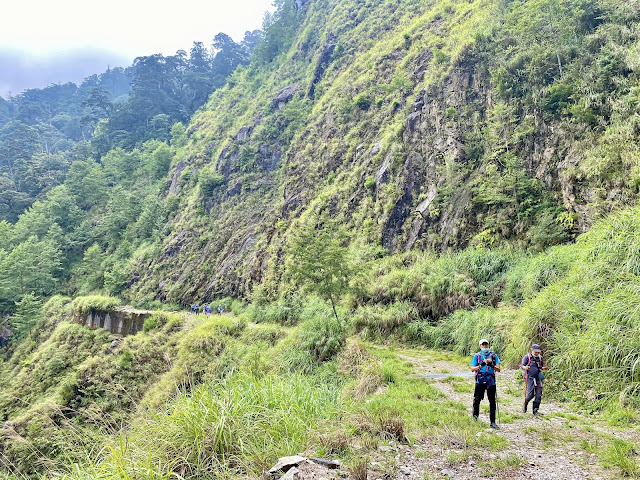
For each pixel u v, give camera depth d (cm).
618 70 2050
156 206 6412
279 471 532
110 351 3384
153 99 10875
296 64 7250
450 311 1992
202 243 5153
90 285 5756
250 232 4653
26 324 4797
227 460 584
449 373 1379
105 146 9906
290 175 4697
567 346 1056
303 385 905
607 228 1318
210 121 8256
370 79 4556
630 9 2222
